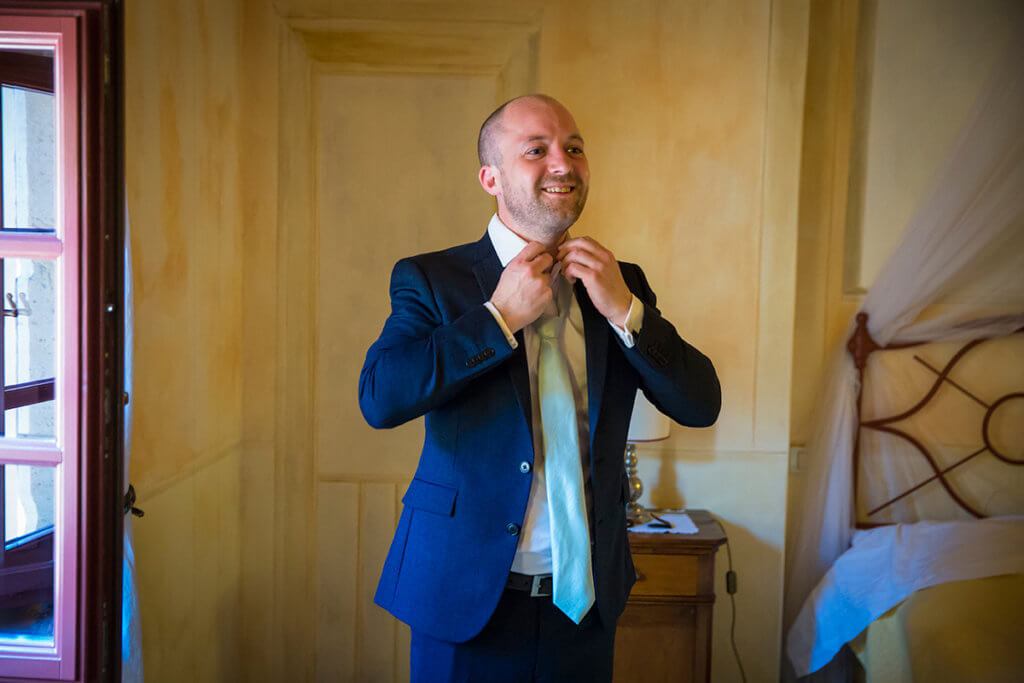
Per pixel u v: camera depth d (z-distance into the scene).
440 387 1.30
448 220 2.88
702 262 2.90
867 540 2.79
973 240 2.92
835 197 3.14
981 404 3.10
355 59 2.85
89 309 1.48
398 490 2.91
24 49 1.50
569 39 2.86
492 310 1.33
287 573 2.89
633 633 2.58
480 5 2.83
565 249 1.38
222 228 2.65
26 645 1.52
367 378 1.37
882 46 3.10
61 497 1.50
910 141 3.11
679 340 1.46
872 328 3.07
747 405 2.92
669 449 2.94
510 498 1.38
